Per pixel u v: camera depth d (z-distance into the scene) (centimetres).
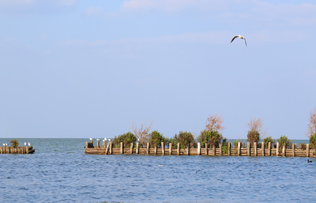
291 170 6284
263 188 4584
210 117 8931
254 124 8719
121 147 8688
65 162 7556
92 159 8044
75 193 4212
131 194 4169
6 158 8488
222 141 8862
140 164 7100
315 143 8188
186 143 8619
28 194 4147
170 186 4691
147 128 8981
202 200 3888
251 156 8288
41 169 6400
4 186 4650
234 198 3991
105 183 4906
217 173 5903
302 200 3906
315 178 5422
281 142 8425
